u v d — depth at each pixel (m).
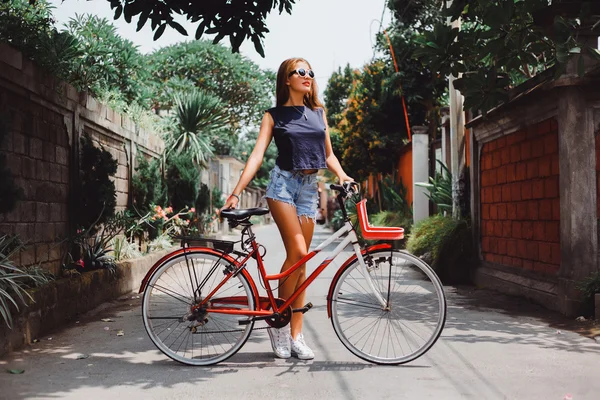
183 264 3.93
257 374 3.59
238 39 5.81
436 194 10.64
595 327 4.96
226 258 3.88
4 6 6.13
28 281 5.10
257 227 41.12
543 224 6.30
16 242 5.00
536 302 6.27
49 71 6.22
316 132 3.87
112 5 5.52
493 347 4.25
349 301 3.92
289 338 4.02
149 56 26.42
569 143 5.59
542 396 3.12
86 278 5.97
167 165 13.90
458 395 3.15
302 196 3.93
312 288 7.60
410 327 3.85
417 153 13.87
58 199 6.34
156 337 3.91
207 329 3.90
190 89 22.97
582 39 5.52
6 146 5.12
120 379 3.48
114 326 5.18
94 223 6.85
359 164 19.44
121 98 10.62
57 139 6.36
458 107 9.46
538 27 5.29
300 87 3.91
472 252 8.38
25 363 3.86
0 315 4.07
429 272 3.84
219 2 5.67
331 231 28.45
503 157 7.46
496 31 5.26
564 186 5.68
